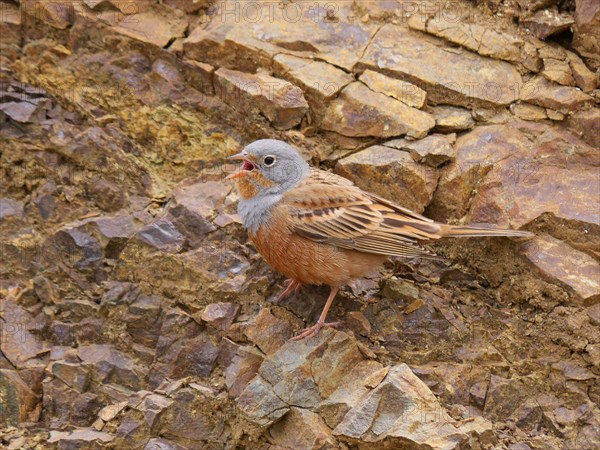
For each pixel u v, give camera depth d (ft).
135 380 40.14
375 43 44.78
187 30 46.29
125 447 37.86
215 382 39.09
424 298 40.42
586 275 38.93
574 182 41.09
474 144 42.32
